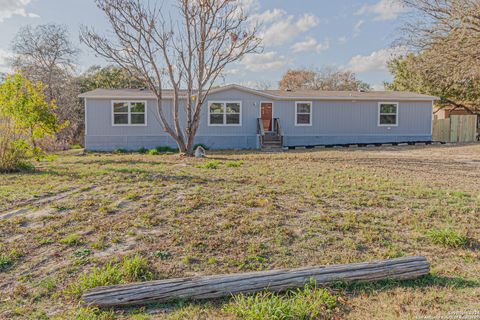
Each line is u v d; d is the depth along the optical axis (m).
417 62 17.53
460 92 24.52
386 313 3.07
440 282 3.67
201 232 4.70
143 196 6.27
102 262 3.97
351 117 19.69
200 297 3.33
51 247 4.29
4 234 4.58
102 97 17.16
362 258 4.16
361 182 7.68
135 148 17.72
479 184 7.64
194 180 7.58
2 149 8.75
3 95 9.22
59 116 22.94
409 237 4.71
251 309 3.00
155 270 3.83
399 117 20.16
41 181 7.55
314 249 4.36
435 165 10.65
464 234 4.65
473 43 14.76
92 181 7.54
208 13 12.16
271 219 5.17
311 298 3.27
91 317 3.01
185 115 17.92
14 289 3.50
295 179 7.93
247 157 12.97
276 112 18.98
